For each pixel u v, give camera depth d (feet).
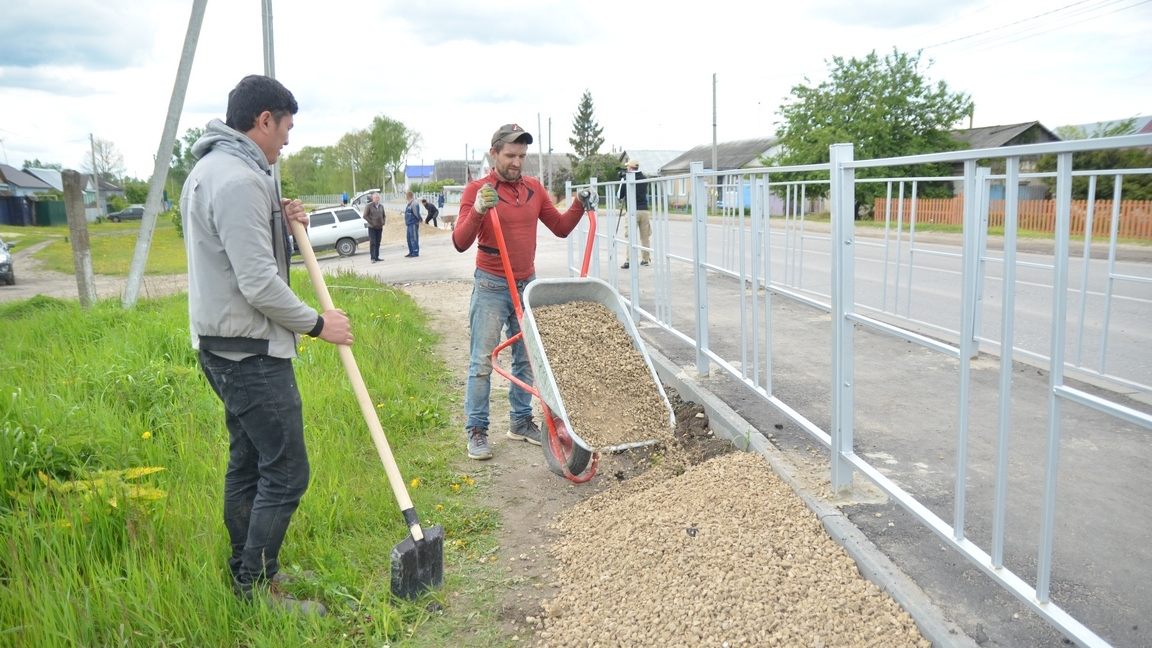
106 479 11.87
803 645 8.42
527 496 13.93
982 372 18.39
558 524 12.71
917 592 8.95
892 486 10.16
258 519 9.82
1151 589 8.96
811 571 9.68
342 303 32.09
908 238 53.16
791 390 17.19
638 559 10.52
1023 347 20.58
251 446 10.13
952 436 14.25
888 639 8.44
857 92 105.19
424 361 22.95
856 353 20.65
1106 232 33.32
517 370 16.30
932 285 32.76
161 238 126.21
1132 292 28.17
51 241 120.26
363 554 11.23
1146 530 10.39
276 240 9.62
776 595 9.25
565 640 9.30
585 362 14.20
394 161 337.72
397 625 9.69
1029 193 35.70
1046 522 7.48
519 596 10.53
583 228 33.53
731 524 10.89
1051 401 7.23
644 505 12.07
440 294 39.68
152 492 11.60
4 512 11.13
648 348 21.76
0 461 11.91
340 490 12.61
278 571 10.39
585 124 301.63
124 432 14.26
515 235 15.16
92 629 8.81
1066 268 6.95
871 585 9.36
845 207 10.74
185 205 9.18
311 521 11.72
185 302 31.09
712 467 13.02
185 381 17.67
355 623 9.76
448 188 292.20
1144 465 12.59
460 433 17.19
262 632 9.25
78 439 13.26
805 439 13.87
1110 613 8.52
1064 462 12.83
